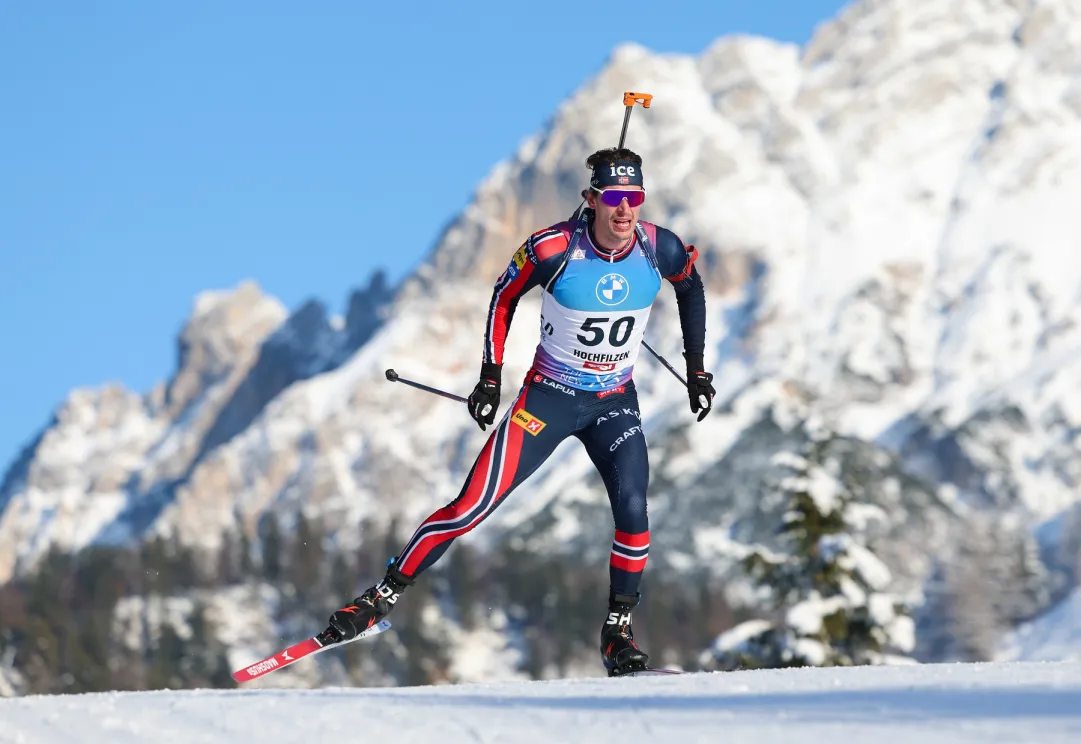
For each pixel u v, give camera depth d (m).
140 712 13.12
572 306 19.36
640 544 20.22
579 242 19.28
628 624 20.47
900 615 71.94
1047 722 10.26
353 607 19.42
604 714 12.12
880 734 10.45
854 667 15.41
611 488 20.31
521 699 13.43
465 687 15.53
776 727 11.04
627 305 19.48
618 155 19.22
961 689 12.18
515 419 19.83
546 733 11.43
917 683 13.02
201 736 11.91
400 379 20.45
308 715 12.59
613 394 20.28
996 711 10.90
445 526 19.50
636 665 19.92
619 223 19.02
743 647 71.50
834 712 11.46
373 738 11.53
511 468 19.69
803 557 74.06
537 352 20.20
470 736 11.48
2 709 13.80
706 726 11.27
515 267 19.48
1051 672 13.21
